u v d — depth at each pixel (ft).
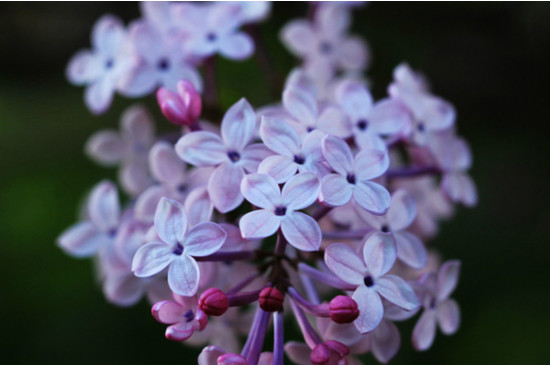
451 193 0.79
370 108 0.75
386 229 0.72
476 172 1.03
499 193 1.02
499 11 1.03
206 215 0.69
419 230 0.82
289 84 0.76
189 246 0.67
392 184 0.82
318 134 0.69
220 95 0.94
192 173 0.76
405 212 0.72
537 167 1.02
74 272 0.94
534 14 1.01
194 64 0.81
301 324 0.69
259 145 0.70
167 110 0.71
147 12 0.80
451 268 0.73
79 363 0.92
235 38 0.80
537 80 1.04
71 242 0.80
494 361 0.93
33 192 0.96
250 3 0.84
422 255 0.72
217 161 0.69
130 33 0.80
